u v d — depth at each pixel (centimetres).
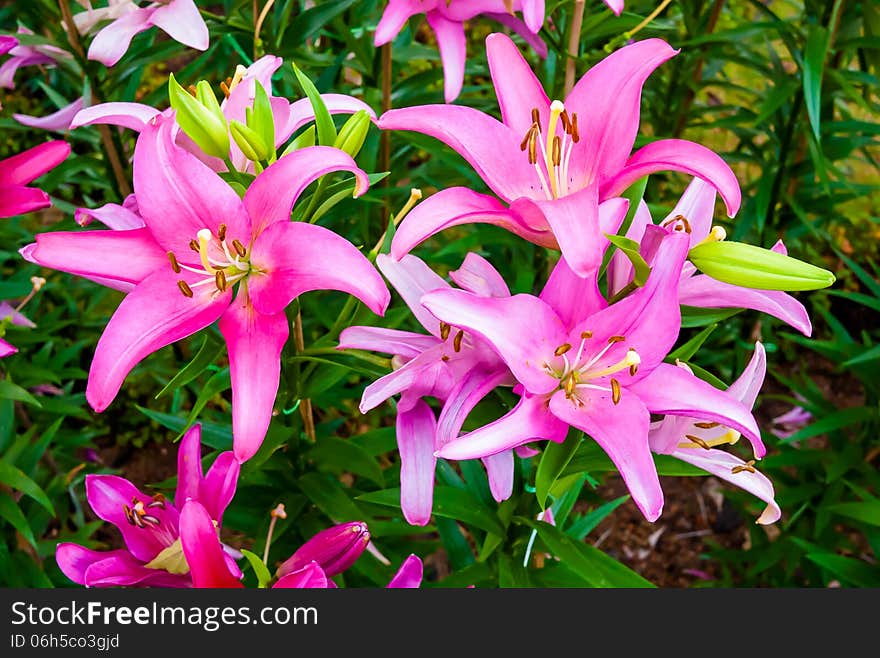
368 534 64
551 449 58
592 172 60
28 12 93
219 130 58
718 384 62
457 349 59
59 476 111
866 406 107
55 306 141
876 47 98
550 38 85
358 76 111
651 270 55
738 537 139
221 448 77
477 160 59
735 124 122
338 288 56
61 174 102
